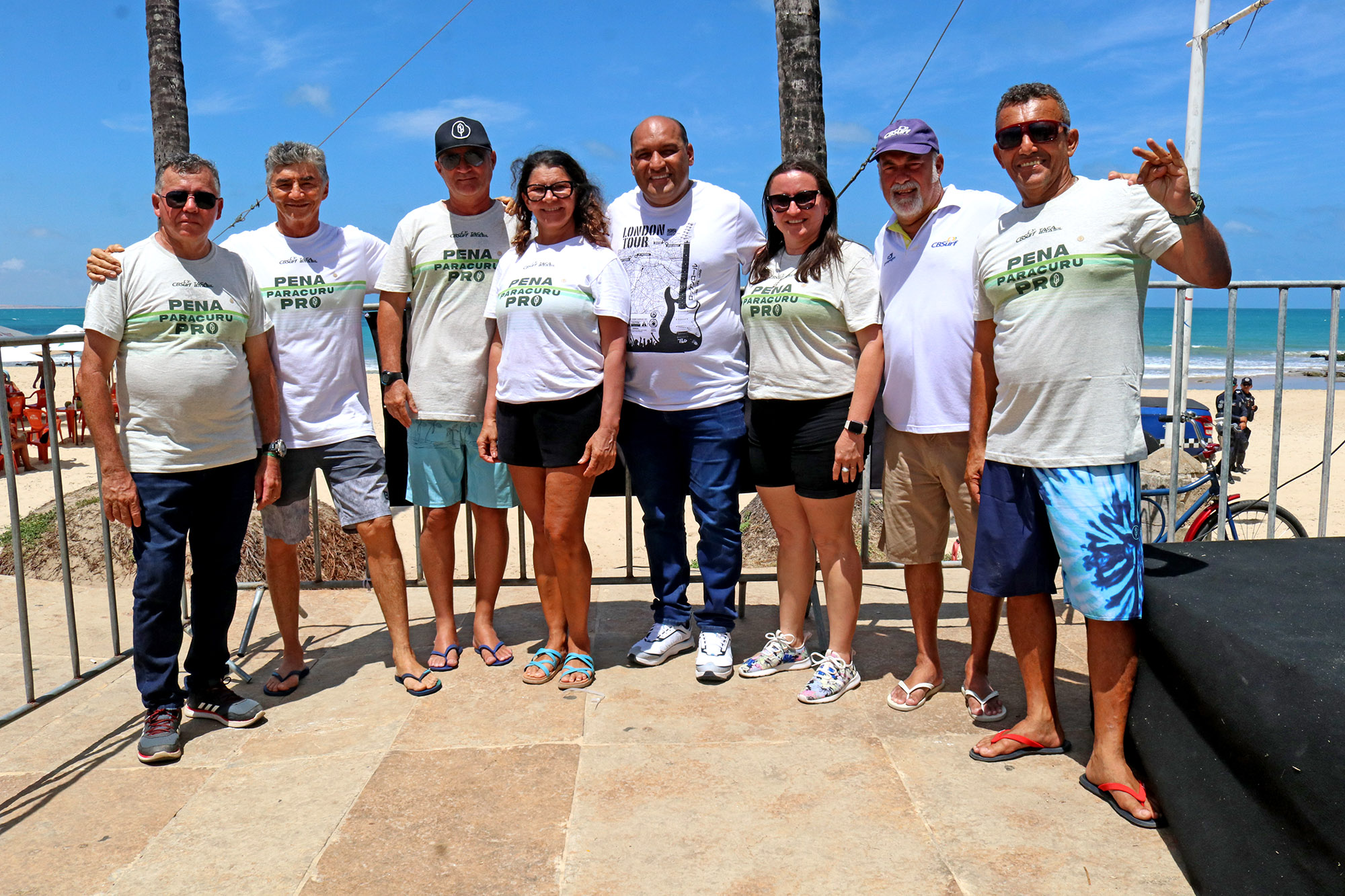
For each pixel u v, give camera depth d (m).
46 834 2.68
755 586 5.13
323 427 3.62
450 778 2.93
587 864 2.45
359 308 3.73
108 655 4.19
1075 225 2.67
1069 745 3.08
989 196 3.22
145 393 3.12
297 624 3.77
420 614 4.69
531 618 4.58
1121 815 2.65
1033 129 2.68
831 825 2.62
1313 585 2.61
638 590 5.13
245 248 3.63
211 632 3.41
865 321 3.30
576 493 3.55
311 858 2.51
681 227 3.62
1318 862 1.90
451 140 3.52
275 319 3.56
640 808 2.72
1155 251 2.62
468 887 2.36
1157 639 2.58
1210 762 2.29
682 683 3.69
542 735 3.21
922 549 3.40
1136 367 2.68
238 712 3.38
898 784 2.85
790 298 3.37
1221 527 3.89
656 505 3.82
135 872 2.47
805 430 3.45
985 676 3.34
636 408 3.75
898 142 3.11
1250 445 13.82
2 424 3.10
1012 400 2.81
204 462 3.23
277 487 3.52
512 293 3.50
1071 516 2.69
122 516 3.11
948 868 2.40
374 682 3.75
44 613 4.78
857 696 3.54
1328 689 1.99
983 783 2.85
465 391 3.72
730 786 2.85
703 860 2.46
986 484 2.94
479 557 3.97
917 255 3.26
